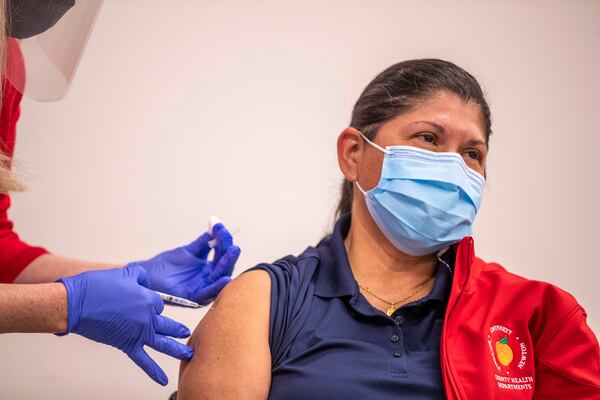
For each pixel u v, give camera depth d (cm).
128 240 292
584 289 289
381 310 166
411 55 304
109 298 165
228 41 301
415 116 170
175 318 284
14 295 158
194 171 294
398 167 168
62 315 162
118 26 299
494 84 301
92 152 294
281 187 293
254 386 147
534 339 166
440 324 160
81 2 167
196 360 154
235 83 299
